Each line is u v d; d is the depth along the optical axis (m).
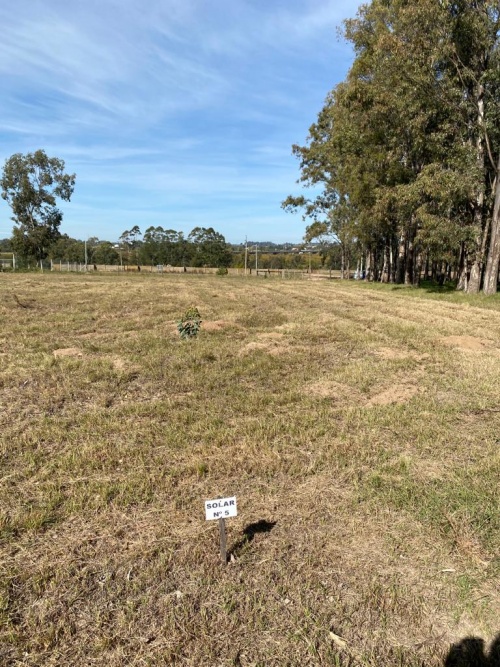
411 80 16.50
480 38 15.53
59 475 3.53
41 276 34.75
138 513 3.04
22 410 4.96
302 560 2.59
